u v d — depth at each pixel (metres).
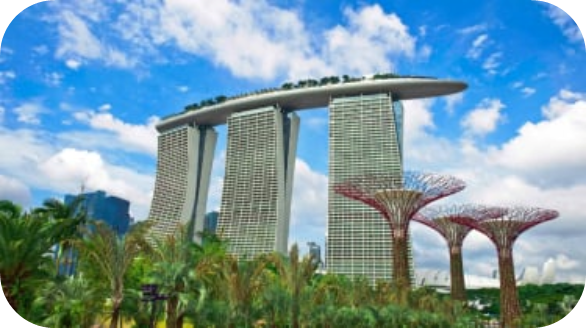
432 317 48.41
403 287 51.09
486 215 61.56
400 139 155.75
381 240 136.00
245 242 165.75
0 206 33.25
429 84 154.50
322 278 51.34
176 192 193.75
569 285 96.44
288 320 35.28
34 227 27.50
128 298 30.55
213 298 34.72
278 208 166.00
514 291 58.34
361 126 157.00
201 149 199.88
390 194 55.56
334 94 166.12
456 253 67.62
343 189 61.31
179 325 29.33
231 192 176.38
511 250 60.19
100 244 28.69
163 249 30.59
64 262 40.81
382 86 158.25
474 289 118.56
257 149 176.38
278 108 177.62
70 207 44.59
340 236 140.88
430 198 55.31
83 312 30.03
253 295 33.47
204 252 46.72
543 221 59.56
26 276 26.97
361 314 39.84
